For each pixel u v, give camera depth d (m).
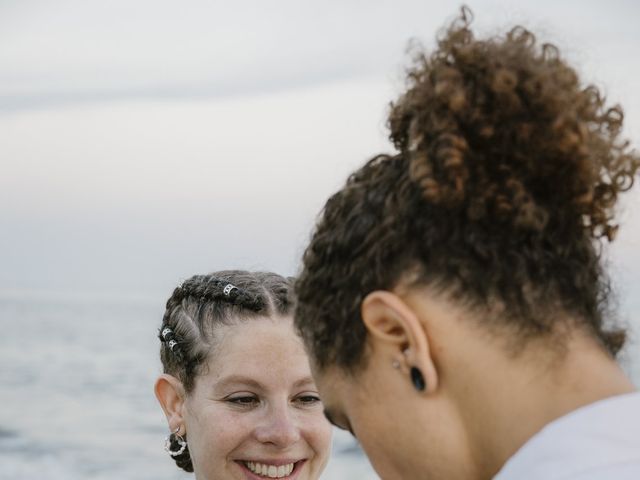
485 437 1.48
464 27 1.56
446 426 1.50
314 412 3.14
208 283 3.29
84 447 18.08
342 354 1.57
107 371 30.17
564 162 1.47
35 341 41.38
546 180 1.49
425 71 1.57
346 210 1.58
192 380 3.20
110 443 18.34
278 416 3.06
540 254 1.47
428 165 1.48
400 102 1.60
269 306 3.15
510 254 1.47
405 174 1.54
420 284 1.49
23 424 20.31
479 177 1.47
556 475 1.31
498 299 1.46
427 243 1.49
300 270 1.68
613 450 1.32
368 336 1.54
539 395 1.45
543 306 1.46
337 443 15.05
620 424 1.34
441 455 1.51
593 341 1.49
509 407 1.46
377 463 1.59
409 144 1.56
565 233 1.50
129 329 50.94
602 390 1.44
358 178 1.62
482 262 1.47
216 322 3.18
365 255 1.53
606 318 1.58
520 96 1.47
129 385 26.84
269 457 3.06
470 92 1.48
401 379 1.52
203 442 3.14
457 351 1.48
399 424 1.54
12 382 27.27
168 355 3.32
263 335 3.11
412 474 1.56
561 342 1.46
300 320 1.64
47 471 16.52
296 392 3.11
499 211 1.46
